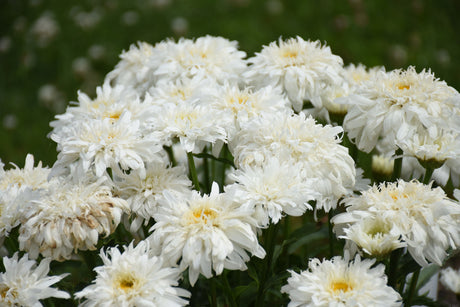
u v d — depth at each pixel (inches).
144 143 27.9
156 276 25.6
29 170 31.4
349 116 30.2
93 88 65.2
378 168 32.8
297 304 25.5
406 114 29.1
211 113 28.7
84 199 27.0
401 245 25.9
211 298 29.2
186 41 34.6
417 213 26.7
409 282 32.1
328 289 25.4
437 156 27.9
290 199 26.4
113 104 31.3
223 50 34.2
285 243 31.0
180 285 29.8
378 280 25.4
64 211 26.6
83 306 25.6
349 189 29.0
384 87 29.6
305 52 32.4
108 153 27.6
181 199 27.4
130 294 25.2
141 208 28.7
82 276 32.2
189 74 33.0
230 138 29.4
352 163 28.5
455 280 32.4
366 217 26.7
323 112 34.3
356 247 27.2
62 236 26.5
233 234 26.0
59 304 29.9
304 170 27.5
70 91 65.7
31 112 63.7
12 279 26.4
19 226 28.5
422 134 28.9
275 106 30.5
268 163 27.0
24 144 59.0
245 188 26.6
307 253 35.2
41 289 26.1
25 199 28.3
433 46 68.4
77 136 28.2
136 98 32.1
